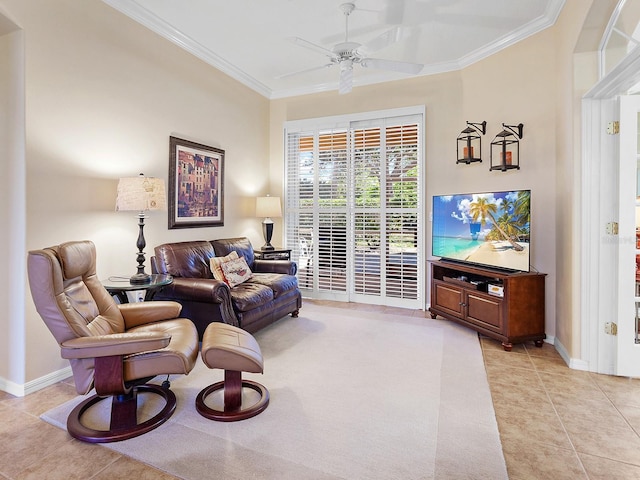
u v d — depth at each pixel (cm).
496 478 165
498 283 353
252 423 208
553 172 345
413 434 198
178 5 318
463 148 424
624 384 258
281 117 540
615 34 257
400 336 357
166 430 202
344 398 237
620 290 270
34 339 247
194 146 397
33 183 245
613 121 271
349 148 496
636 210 268
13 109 241
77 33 273
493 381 263
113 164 306
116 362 189
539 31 351
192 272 351
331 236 509
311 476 166
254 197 512
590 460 178
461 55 412
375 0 307
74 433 195
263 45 394
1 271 248
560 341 320
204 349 205
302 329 379
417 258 459
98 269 295
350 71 321
